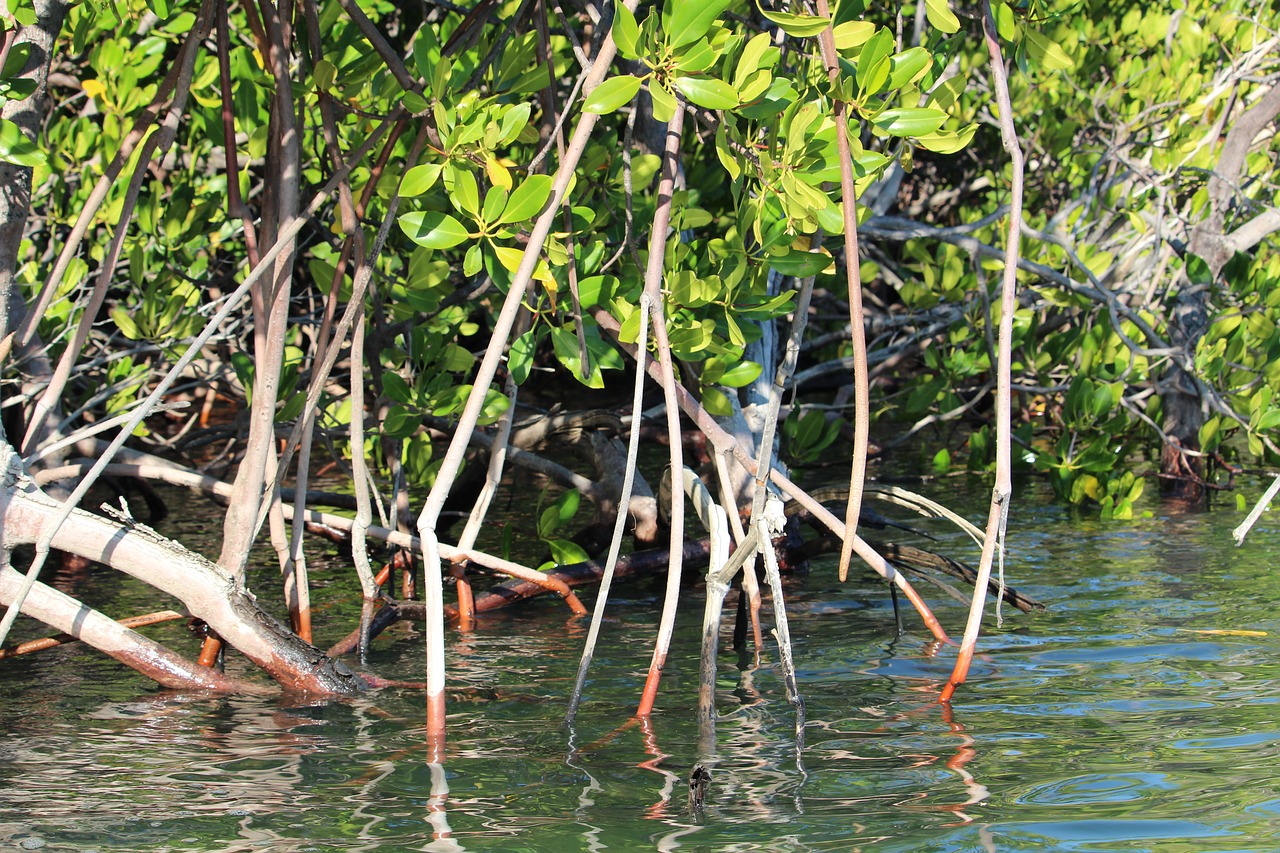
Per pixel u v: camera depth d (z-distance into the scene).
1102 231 19.92
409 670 10.02
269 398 9.20
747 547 8.35
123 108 15.38
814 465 20.27
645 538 14.11
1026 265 16.02
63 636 10.11
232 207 9.87
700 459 16.30
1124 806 6.73
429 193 10.59
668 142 8.22
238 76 15.47
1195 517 16.16
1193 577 12.70
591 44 9.87
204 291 18.84
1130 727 8.17
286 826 6.62
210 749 7.95
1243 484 18.45
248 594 9.27
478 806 6.90
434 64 9.01
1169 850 6.12
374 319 13.25
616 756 7.77
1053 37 17.22
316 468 20.20
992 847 6.21
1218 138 20.09
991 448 17.84
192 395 23.12
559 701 9.05
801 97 8.30
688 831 6.49
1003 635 10.78
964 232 16.02
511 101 11.60
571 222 9.25
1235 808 6.67
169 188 20.50
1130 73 19.77
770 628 11.28
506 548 13.23
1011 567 13.45
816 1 7.64
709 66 7.49
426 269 11.15
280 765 7.62
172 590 9.11
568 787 7.19
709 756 7.75
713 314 10.61
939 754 7.71
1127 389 21.14
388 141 9.81
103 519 9.16
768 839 6.36
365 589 10.45
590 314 9.98
